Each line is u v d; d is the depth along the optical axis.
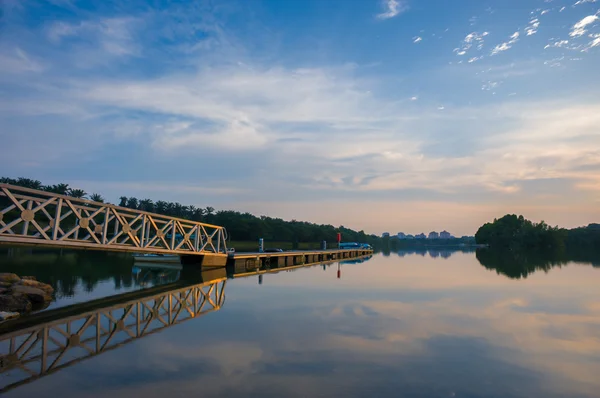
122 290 23.25
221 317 15.20
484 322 14.20
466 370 9.25
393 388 8.15
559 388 8.24
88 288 24.08
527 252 92.44
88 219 24.59
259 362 9.75
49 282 26.84
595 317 15.16
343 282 27.20
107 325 14.12
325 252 64.00
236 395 7.77
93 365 9.64
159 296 20.80
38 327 13.89
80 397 7.73
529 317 15.09
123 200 116.06
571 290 22.67
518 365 9.62
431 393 7.91
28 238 20.78
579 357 10.26
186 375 8.89
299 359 9.97
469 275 32.34
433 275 32.50
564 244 133.38
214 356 10.27
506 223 144.00
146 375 8.91
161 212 120.38
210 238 39.03
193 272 35.56
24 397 7.75
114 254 60.78
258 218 144.88
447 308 16.91
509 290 22.69
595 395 7.91
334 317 15.05
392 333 12.57
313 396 7.72
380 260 61.41
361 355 10.30
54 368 9.44
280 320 14.55
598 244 147.75
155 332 12.95
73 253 59.16
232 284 26.20
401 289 23.22
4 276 21.75
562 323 14.10
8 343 11.79
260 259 46.38
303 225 161.12
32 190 21.16
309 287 24.36
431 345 11.23
